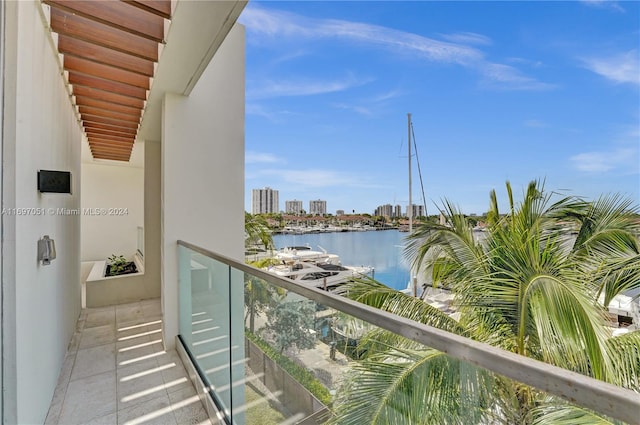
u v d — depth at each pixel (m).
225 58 3.34
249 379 1.55
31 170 1.69
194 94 3.12
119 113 3.49
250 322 1.55
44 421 1.91
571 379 0.45
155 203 4.69
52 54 2.16
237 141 3.37
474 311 2.45
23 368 1.54
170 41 2.12
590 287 2.25
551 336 1.85
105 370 2.55
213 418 1.91
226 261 1.84
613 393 0.41
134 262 6.48
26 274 1.61
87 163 6.66
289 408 1.17
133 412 2.03
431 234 3.14
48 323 2.07
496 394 0.56
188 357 2.55
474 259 2.76
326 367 0.96
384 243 10.50
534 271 2.22
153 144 4.66
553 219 2.71
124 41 2.19
